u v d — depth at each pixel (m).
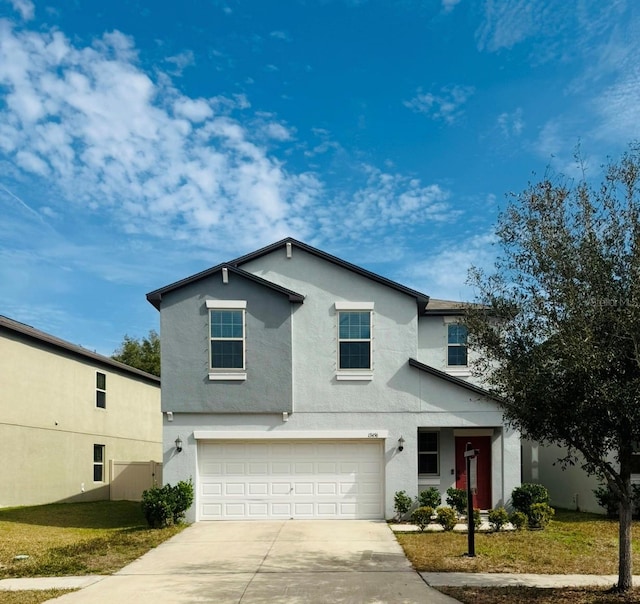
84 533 15.59
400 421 17.14
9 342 20.50
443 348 19.59
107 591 10.10
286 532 15.03
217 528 15.68
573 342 8.46
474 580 10.61
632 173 9.18
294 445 17.22
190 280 17.30
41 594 9.94
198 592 10.00
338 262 17.72
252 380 17.14
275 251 18.02
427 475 18.34
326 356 17.41
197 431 17.02
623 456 9.50
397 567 11.55
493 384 10.29
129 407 28.77
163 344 17.20
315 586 10.27
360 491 17.09
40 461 21.75
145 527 16.06
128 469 25.45
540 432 9.66
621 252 9.03
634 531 14.73
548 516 15.32
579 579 10.67
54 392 22.75
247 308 17.38
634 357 8.62
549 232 9.50
